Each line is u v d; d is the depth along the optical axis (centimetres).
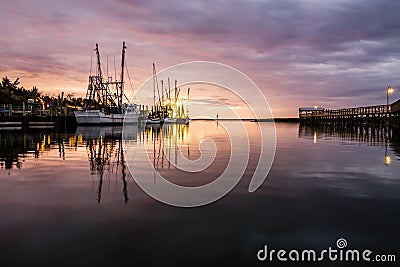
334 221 434
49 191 593
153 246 353
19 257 323
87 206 497
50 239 367
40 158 1080
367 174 769
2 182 672
